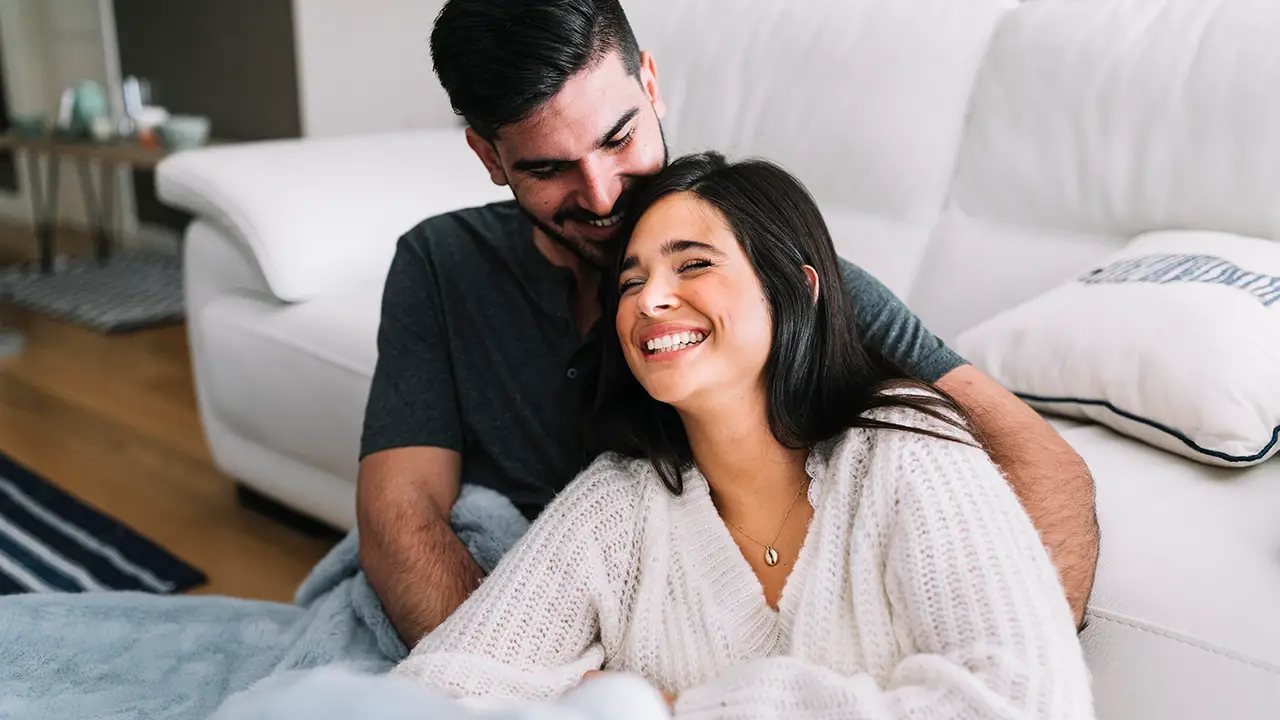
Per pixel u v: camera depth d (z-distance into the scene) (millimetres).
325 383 1840
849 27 1847
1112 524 1070
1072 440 1291
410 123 3242
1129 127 1567
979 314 1625
